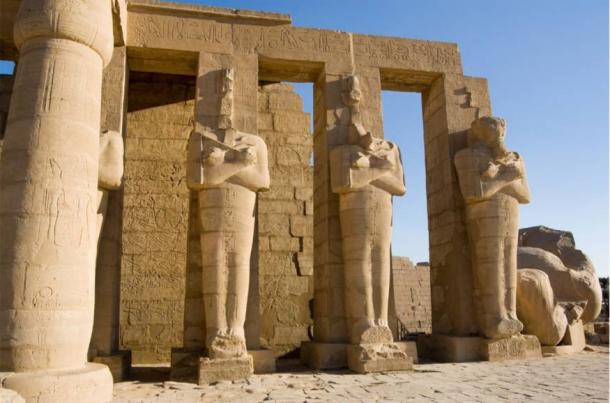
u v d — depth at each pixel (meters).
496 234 9.64
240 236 8.39
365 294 8.82
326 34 10.35
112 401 6.20
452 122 10.66
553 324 10.15
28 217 5.67
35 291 5.54
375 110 10.26
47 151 5.88
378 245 8.98
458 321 9.85
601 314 16.03
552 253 12.98
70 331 5.66
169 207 11.41
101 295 8.43
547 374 7.81
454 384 7.13
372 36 10.64
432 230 11.02
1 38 8.98
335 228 9.46
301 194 12.34
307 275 11.97
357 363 8.41
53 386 5.25
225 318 8.22
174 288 11.10
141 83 11.88
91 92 6.44
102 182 7.98
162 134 11.71
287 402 6.11
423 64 10.80
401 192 9.28
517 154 10.06
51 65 6.19
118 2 8.48
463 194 9.88
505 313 9.51
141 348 10.74
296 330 11.66
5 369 5.40
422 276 17.72
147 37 9.54
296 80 11.02
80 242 5.91
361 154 9.12
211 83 9.52
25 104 6.05
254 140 8.88
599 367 8.44
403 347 9.05
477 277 9.80
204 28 9.80
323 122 10.08
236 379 7.81
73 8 6.35
